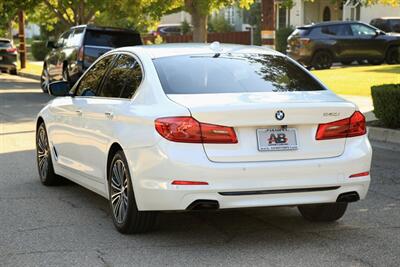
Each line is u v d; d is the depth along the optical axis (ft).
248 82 23.22
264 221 25.18
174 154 20.54
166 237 23.02
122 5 102.32
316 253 21.15
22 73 120.37
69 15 126.82
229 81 23.12
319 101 21.91
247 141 20.92
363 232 23.61
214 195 20.57
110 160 24.12
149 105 22.18
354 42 103.40
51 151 30.89
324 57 102.94
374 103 45.75
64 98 29.94
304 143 21.39
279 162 20.99
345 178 21.67
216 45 25.66
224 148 20.71
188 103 21.20
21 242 22.58
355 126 22.17
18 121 56.54
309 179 21.24
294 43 103.40
